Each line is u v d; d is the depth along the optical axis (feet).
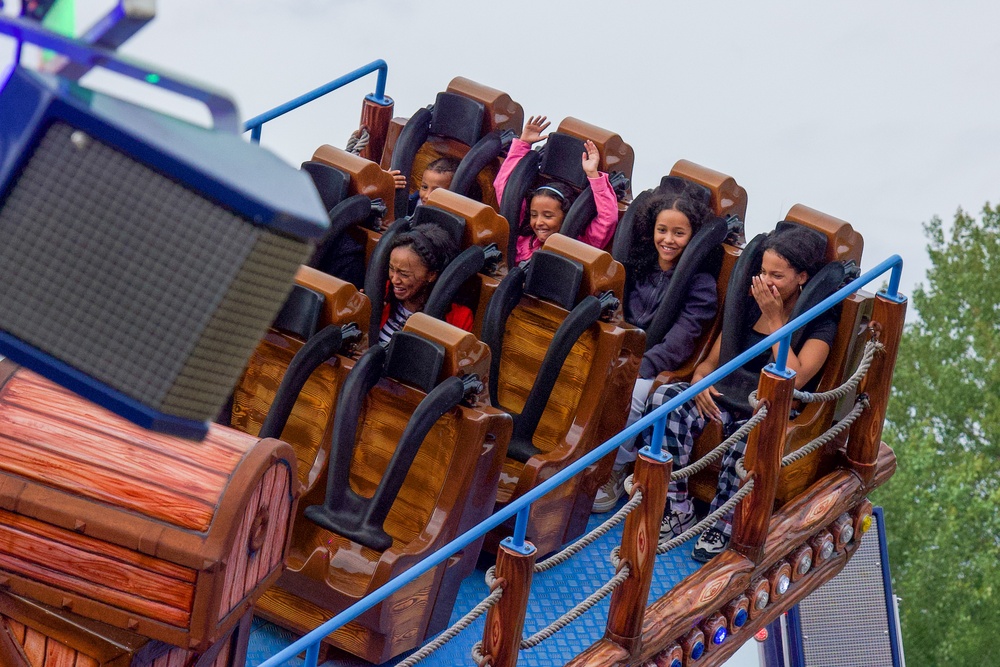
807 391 32.37
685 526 32.27
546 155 37.35
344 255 34.27
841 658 42.14
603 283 30.19
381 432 28.17
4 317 11.91
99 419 19.67
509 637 24.14
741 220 35.58
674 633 28.19
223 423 29.76
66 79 12.14
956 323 172.04
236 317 11.87
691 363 33.99
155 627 19.17
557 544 31.14
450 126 40.37
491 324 30.27
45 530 19.22
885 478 33.91
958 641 150.51
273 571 21.44
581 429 30.19
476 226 31.91
